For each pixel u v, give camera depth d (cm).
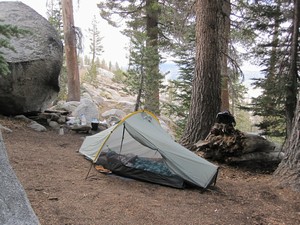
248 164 616
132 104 1814
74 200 354
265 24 884
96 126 869
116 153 517
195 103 704
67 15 1202
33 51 716
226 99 1083
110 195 388
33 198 340
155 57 1102
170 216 346
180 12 1047
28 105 776
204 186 454
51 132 777
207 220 347
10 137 630
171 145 493
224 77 1019
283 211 399
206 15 699
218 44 716
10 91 711
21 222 222
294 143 493
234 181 528
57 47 781
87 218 311
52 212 311
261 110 842
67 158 550
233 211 386
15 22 735
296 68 757
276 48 869
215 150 629
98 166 512
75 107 1032
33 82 739
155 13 1322
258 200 432
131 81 1152
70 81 1225
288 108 738
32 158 509
